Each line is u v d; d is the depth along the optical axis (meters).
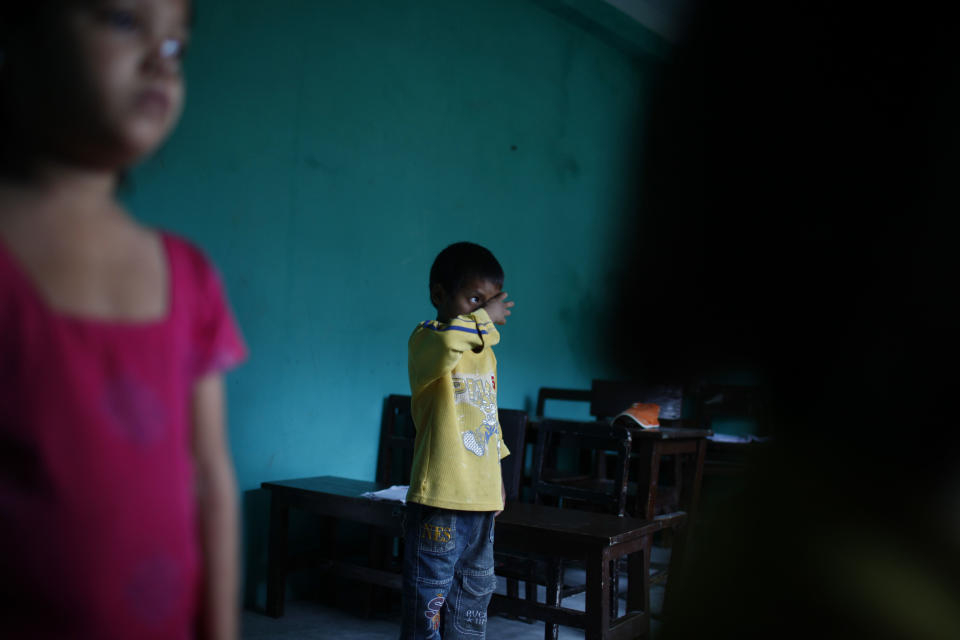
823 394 1.45
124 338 0.65
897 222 4.05
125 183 0.75
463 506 1.96
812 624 1.16
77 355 0.61
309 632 2.71
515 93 4.22
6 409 0.58
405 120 3.59
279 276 3.08
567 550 2.19
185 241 0.78
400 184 3.57
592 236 4.80
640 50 4.99
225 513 0.79
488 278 2.08
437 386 2.04
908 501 1.18
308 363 3.18
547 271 4.46
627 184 5.07
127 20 0.62
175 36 0.66
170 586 0.67
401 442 3.34
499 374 4.15
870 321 1.35
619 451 2.81
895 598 1.11
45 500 0.59
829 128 4.95
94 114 0.61
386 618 2.91
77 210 0.65
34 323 0.60
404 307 3.58
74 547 0.60
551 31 4.47
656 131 5.29
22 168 0.63
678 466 3.98
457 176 3.87
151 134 0.65
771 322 5.26
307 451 3.18
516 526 2.29
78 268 0.64
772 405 4.99
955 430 1.14
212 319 0.77
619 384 4.04
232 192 2.92
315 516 3.21
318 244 3.22
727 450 3.95
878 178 4.31
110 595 0.62
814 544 1.30
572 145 4.63
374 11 3.45
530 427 3.48
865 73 4.51
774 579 1.30
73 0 0.61
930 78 3.59
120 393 0.64
